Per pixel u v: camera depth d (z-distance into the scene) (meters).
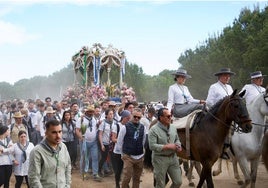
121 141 7.63
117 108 12.20
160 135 6.42
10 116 14.16
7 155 7.85
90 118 10.84
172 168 6.56
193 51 41.88
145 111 12.56
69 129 11.28
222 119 7.19
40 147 4.34
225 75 8.30
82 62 21.45
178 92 8.58
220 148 7.27
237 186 9.59
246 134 7.78
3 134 7.94
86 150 10.73
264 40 25.62
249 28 29.55
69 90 20.81
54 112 11.55
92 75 22.25
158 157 6.46
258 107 7.70
